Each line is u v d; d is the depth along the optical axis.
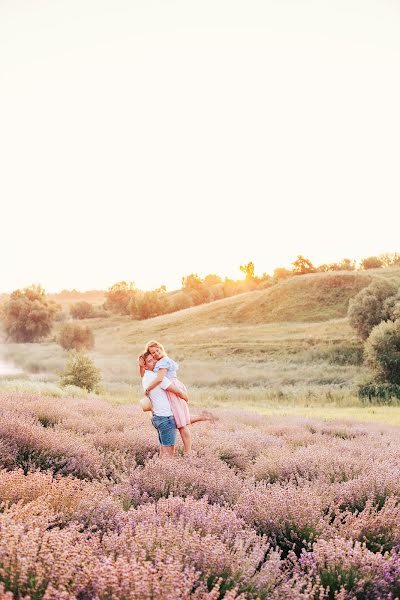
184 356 68.38
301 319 81.81
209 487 5.46
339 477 6.39
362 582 3.24
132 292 175.75
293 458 7.01
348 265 151.62
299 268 147.00
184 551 3.29
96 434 7.99
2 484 4.30
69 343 84.25
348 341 61.66
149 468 5.86
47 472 5.62
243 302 97.50
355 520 4.35
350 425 15.84
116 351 82.94
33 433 6.73
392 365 39.06
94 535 3.50
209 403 28.67
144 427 9.24
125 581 2.61
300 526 4.26
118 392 37.75
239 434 9.78
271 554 3.49
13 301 116.44
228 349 68.38
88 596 2.63
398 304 54.28
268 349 65.12
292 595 2.99
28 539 2.91
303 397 38.88
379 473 5.86
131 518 3.92
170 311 145.88
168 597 2.53
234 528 3.85
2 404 9.36
